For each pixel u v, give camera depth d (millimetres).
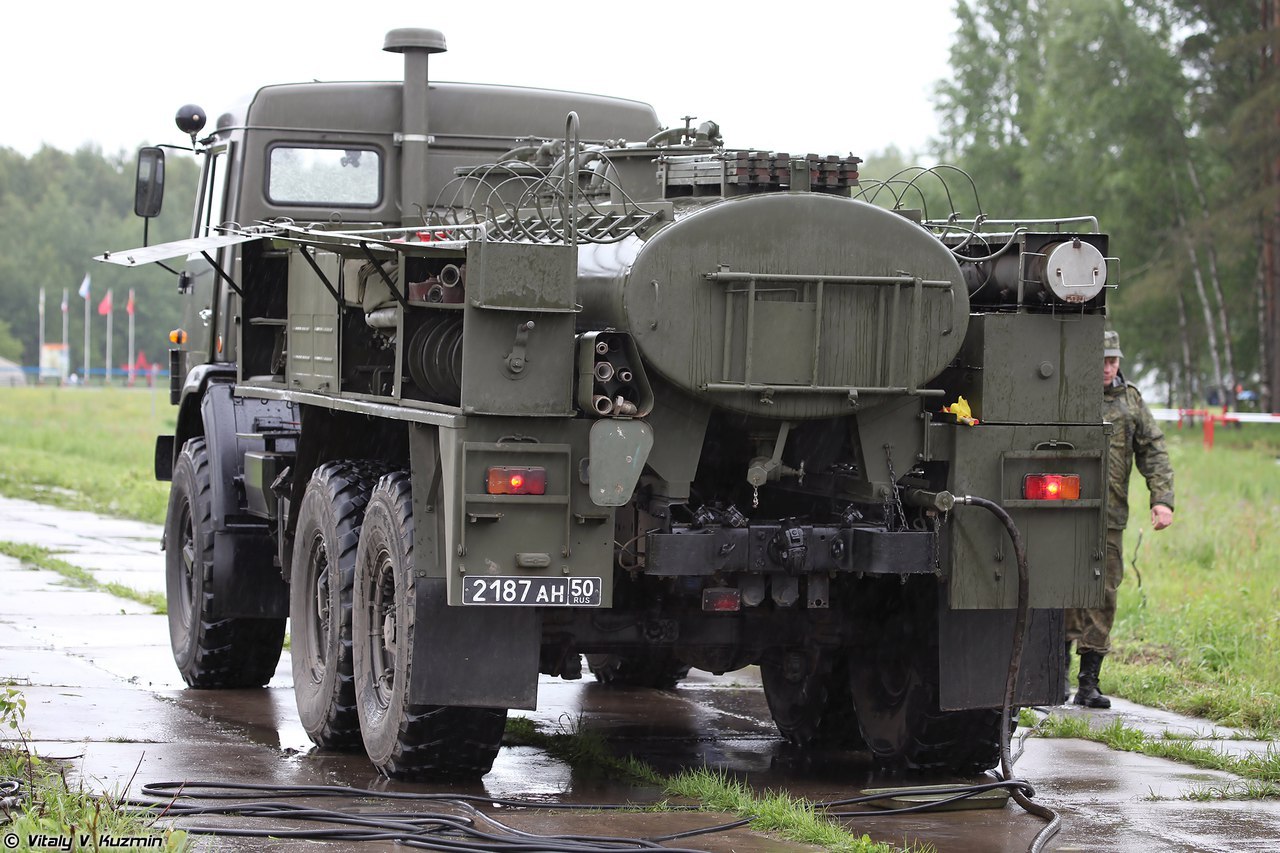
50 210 192750
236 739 14023
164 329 191500
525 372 10883
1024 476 11938
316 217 17922
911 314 11594
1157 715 15828
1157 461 16453
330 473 13883
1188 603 20078
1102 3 78000
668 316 11180
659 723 15719
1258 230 74375
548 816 11094
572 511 11031
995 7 91375
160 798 11125
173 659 18391
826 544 11562
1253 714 15383
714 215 11250
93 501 39375
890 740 13266
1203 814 11508
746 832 10672
